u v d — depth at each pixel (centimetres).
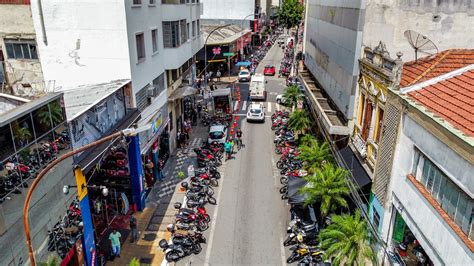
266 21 9356
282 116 3384
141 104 2047
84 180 1380
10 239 973
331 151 2020
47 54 1864
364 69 1748
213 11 6744
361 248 1300
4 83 1920
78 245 1351
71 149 1291
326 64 2508
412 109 1205
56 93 1213
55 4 1778
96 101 1494
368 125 1725
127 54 1817
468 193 894
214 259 1625
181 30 2661
